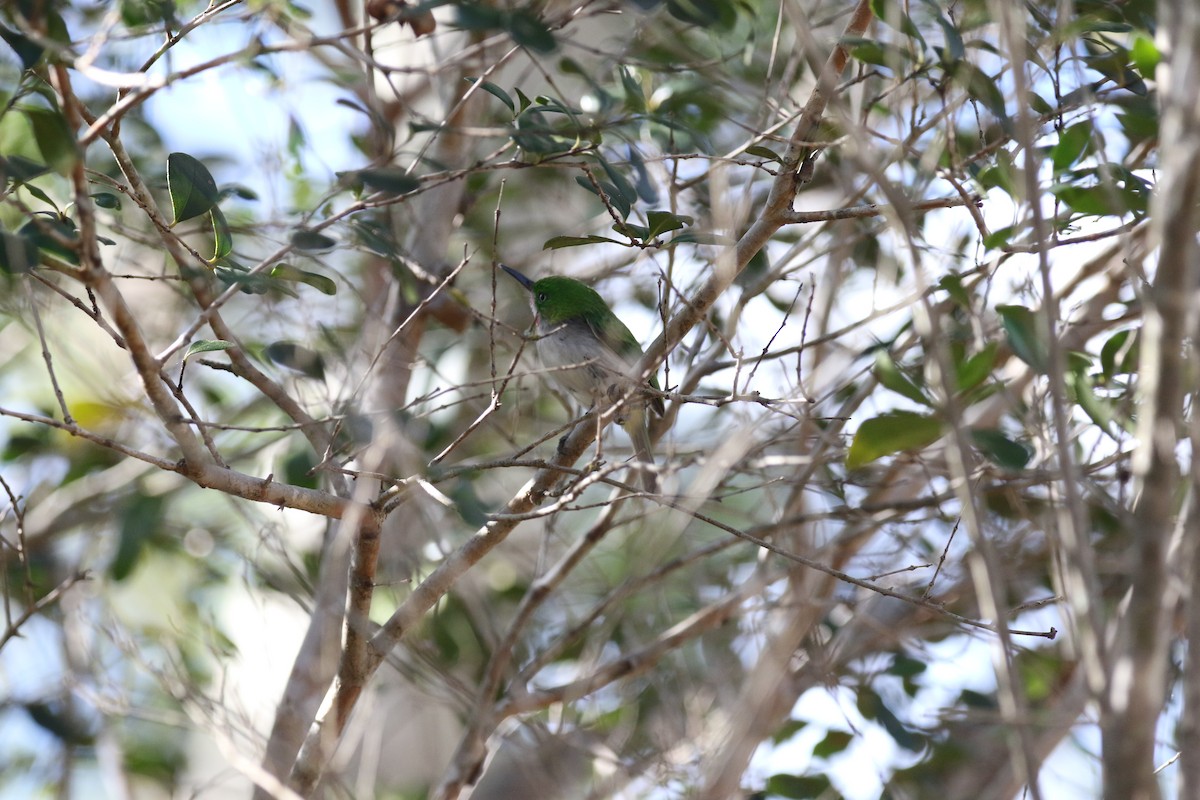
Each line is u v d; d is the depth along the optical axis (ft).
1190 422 13.33
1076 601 13.56
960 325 25.00
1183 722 12.94
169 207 26.63
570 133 22.82
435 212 28.17
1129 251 19.94
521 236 35.01
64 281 31.58
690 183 24.58
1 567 25.50
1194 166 12.79
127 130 29.07
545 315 27.86
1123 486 20.24
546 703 24.20
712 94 27.61
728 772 22.90
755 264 26.27
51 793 29.17
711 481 23.21
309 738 19.90
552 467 19.08
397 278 25.16
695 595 30.17
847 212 19.36
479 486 32.22
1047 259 13.70
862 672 26.73
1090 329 24.93
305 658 23.35
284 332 27.84
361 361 26.45
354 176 22.52
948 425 16.46
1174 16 13.14
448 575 20.42
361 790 24.47
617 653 30.22
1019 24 15.57
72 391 32.68
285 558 25.04
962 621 18.52
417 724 30.25
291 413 20.61
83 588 28.63
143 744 31.40
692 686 26.84
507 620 30.73
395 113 30.89
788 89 23.79
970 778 25.23
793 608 25.85
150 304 31.48
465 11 18.44
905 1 19.67
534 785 24.95
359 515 18.45
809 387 25.04
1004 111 19.27
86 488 33.45
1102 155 16.85
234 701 25.07
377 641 20.17
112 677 28.12
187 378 31.91
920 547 27.91
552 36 18.69
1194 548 13.08
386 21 17.83
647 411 27.02
